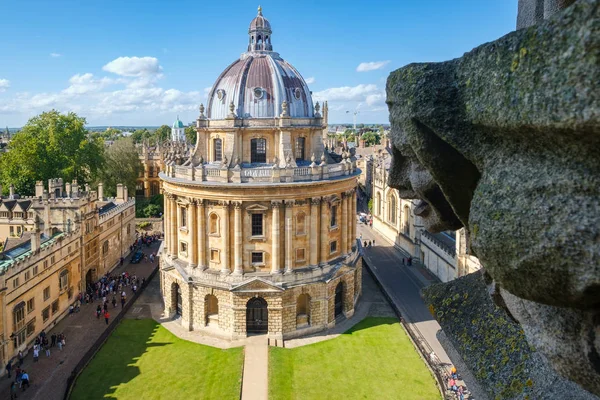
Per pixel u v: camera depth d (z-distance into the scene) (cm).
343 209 6388
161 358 5231
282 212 5778
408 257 9175
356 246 6981
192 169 5859
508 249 738
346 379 4806
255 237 5756
